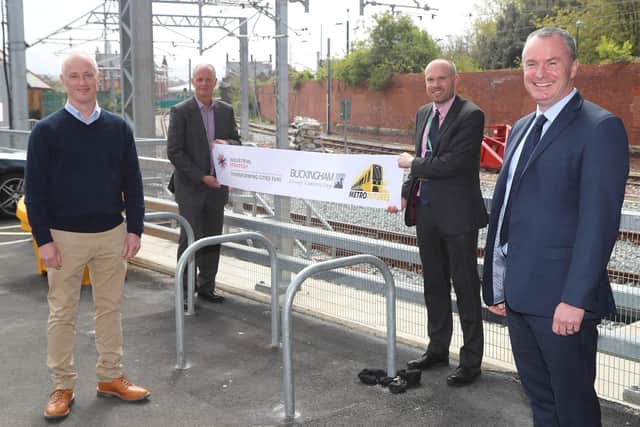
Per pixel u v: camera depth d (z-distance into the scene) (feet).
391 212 16.66
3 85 75.05
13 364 16.42
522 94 105.29
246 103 72.84
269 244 17.25
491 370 15.71
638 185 58.80
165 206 27.55
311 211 21.52
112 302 14.14
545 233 9.41
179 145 20.36
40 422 13.41
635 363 15.35
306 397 14.47
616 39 112.47
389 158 16.46
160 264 25.34
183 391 14.83
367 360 16.58
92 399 14.43
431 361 15.85
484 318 16.79
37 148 12.76
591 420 9.80
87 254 13.51
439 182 14.80
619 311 14.05
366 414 13.61
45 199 13.00
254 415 13.64
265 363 16.43
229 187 21.21
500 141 71.15
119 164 13.71
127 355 16.97
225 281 23.30
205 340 18.04
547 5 134.10
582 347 9.58
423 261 15.53
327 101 143.64
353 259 14.20
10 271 25.64
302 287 21.50
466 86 112.98
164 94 187.01
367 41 141.18
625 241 15.39
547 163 9.37
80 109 13.10
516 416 13.44
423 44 140.67
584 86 93.66
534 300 9.52
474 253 14.89
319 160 18.17
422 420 13.33
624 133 9.11
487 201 16.02
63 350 13.73
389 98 132.87
